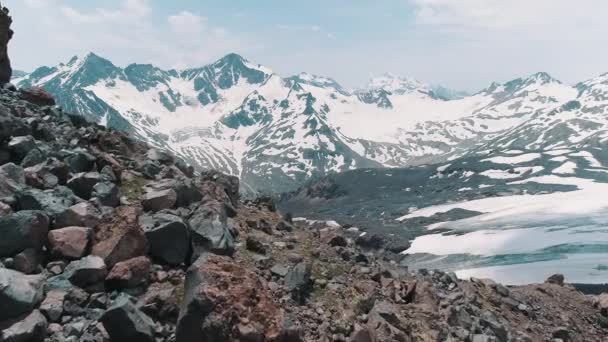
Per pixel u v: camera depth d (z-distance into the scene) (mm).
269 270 19453
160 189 21375
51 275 14453
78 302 13727
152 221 17750
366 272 23281
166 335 13609
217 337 12781
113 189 19562
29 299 12641
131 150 27141
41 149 20641
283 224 26484
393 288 22266
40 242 15039
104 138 25828
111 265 15516
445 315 21672
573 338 30891
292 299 17844
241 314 13180
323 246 25141
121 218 16469
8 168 17703
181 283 16109
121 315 12898
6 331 11812
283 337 13617
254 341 12922
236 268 14430
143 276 15398
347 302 18797
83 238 15594
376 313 18422
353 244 28156
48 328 12695
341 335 16297
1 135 19906
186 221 18703
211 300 13055
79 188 19344
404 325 18797
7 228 14406
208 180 27391
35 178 18297
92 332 12938
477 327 22703
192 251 17812
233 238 21484
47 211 16328
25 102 27016
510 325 27641
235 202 27875
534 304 33969
